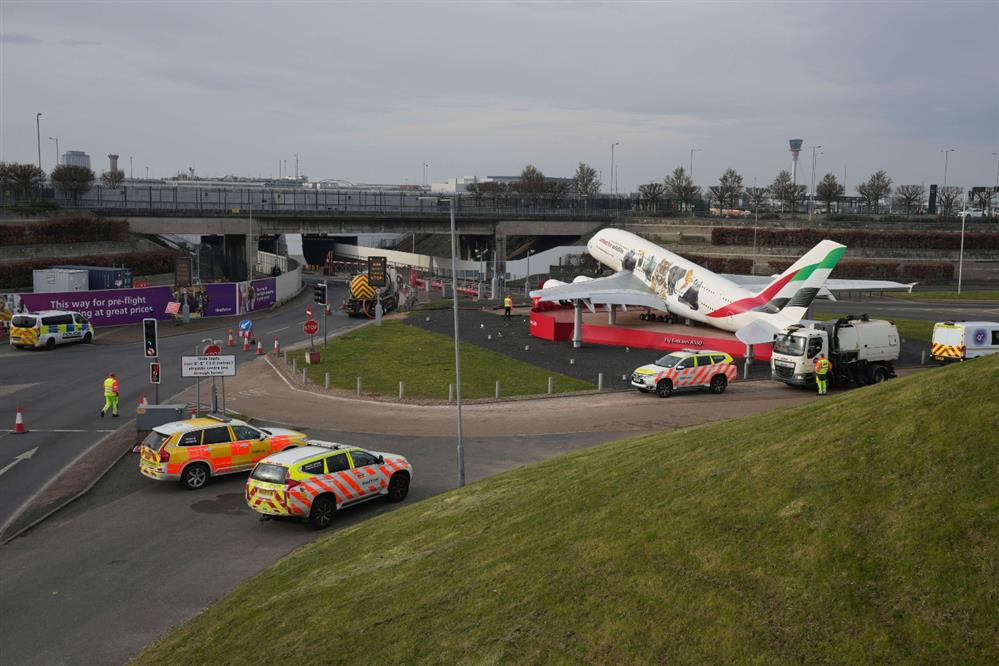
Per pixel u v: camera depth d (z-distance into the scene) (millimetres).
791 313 41781
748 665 11078
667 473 17484
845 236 97125
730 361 38719
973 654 10375
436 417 34750
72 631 16406
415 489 25250
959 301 75875
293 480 21688
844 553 12516
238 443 26672
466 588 14750
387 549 18203
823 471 14719
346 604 15367
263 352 52469
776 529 13586
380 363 47594
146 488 25875
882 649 10781
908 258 96750
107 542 21328
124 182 173000
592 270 100438
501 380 42031
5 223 80625
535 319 57156
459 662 12516
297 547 20828
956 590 11266
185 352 52031
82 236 83438
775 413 20047
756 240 99750
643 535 14727
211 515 23375
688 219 110375
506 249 131375
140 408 30891
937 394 15781
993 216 113375
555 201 124250
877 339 38562
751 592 12367
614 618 12625
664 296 54375
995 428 13938
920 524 12531
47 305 59375
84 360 49000
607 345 53188
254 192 161375
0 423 34031
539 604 13500
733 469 16219
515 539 16469
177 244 118438
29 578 19047
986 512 12273
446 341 55594
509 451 29250
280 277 83688
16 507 23984
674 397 37594
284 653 14055
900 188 128375
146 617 17031
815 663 10859
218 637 15305
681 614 12312
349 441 30984
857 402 17516
